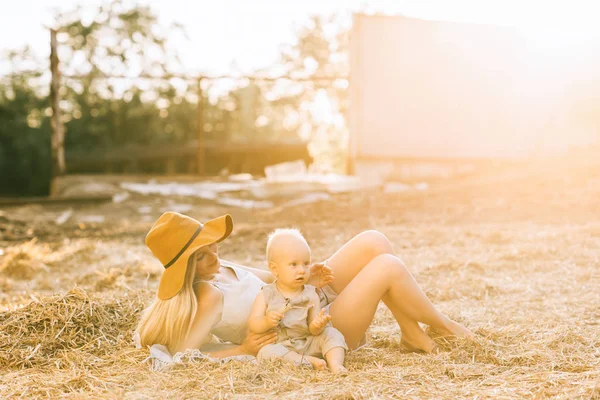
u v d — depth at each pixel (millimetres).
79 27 30016
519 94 15453
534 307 4992
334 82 28953
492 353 3627
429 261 6973
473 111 15344
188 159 22359
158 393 3061
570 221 9508
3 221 11398
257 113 32531
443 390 3037
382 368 3383
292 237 3473
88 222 12164
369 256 3930
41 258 7770
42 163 28234
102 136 29422
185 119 30734
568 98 15508
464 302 5273
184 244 3420
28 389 3223
